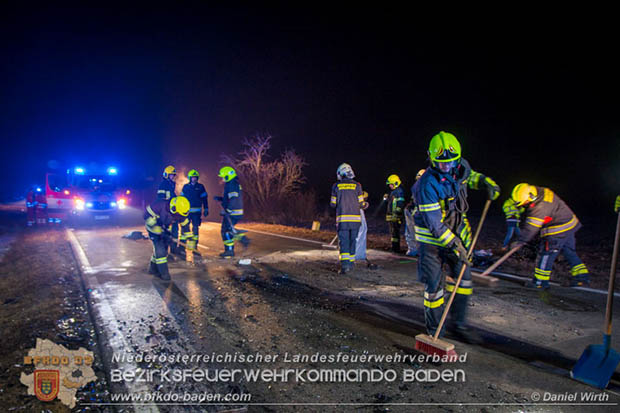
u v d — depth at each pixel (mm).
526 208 5582
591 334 4320
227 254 8633
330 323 4695
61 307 5320
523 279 6617
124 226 15125
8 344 4160
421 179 3812
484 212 3779
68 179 16844
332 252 9305
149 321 4762
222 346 4082
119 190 17266
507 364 3662
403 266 7750
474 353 3885
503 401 3090
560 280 6578
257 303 5441
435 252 3959
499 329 4465
